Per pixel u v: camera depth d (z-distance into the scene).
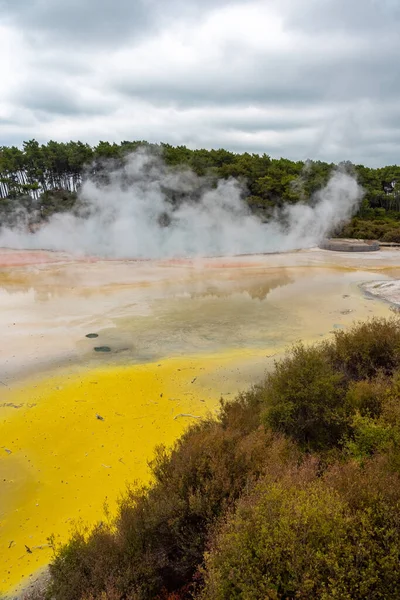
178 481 5.34
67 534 5.85
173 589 4.53
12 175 47.59
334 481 4.84
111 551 4.83
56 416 8.94
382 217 45.97
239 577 3.65
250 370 11.27
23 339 13.95
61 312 17.19
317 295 19.64
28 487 6.81
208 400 9.65
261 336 14.09
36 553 5.58
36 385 10.50
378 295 19.06
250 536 3.95
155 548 4.78
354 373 8.94
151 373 11.14
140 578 4.51
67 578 4.61
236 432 6.43
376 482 4.66
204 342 13.60
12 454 7.67
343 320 15.53
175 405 9.42
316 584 3.59
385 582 3.57
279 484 4.47
